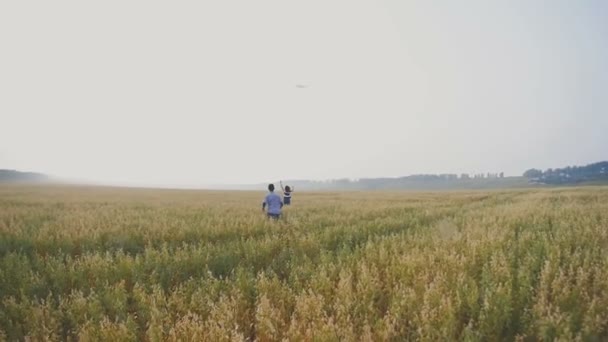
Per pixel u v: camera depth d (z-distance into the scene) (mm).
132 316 6215
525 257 8078
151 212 20922
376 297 6812
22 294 6715
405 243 10078
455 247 9312
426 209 21766
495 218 14664
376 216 19484
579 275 6664
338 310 5559
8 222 17125
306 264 8336
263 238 12219
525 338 5285
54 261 9102
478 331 5082
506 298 5648
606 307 5648
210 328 5109
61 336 5898
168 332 5613
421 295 6367
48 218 19047
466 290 6188
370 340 4836
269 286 7031
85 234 12703
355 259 8570
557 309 5109
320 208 23391
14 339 5758
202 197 52812
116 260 9594
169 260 9367
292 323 5238
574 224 12297
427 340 4930
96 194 61969
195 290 7164
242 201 38188
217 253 10141
